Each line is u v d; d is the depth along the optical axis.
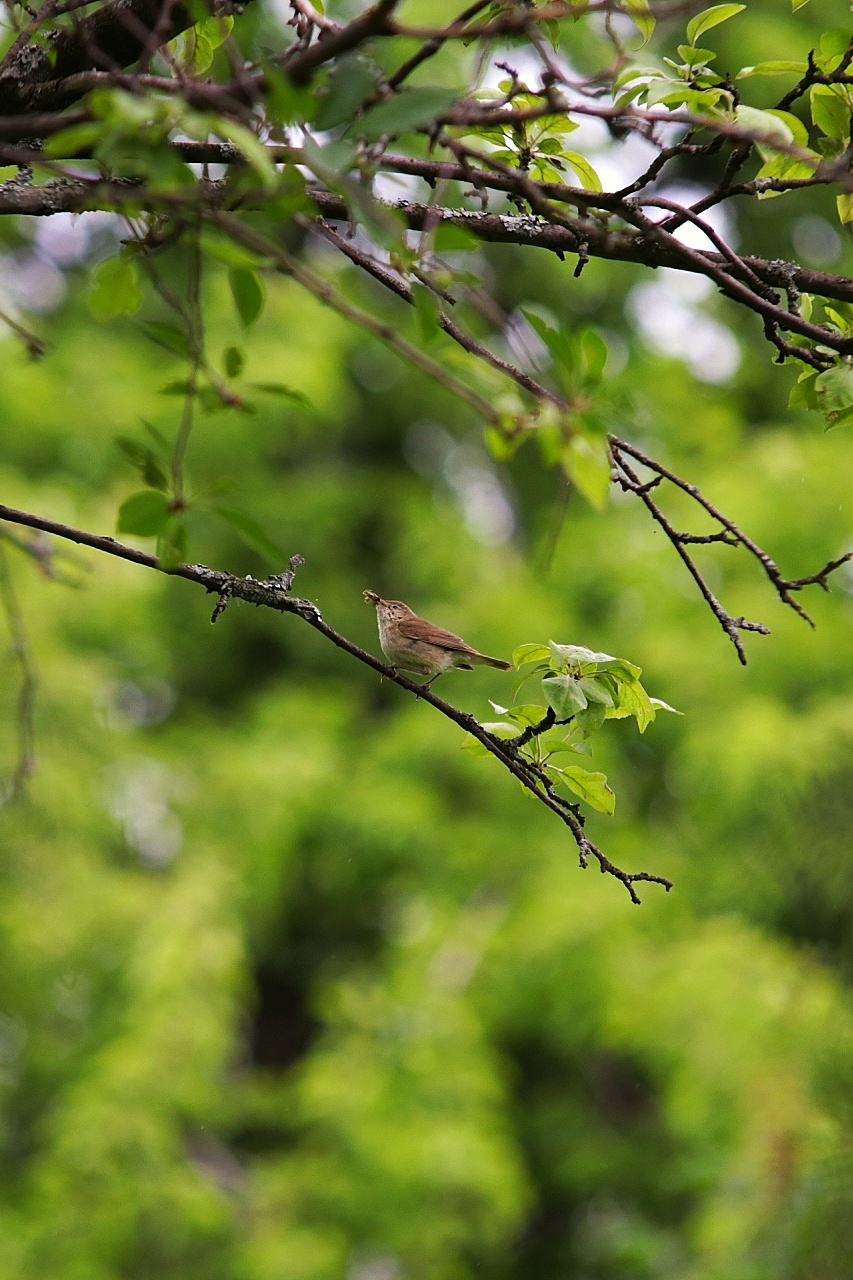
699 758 14.52
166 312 18.83
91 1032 15.49
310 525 19.70
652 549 16.41
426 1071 15.12
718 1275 11.30
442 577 18.58
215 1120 15.87
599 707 4.37
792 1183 10.01
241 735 18.55
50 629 14.80
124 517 2.97
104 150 2.81
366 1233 15.16
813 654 15.16
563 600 17.38
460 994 16.12
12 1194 15.02
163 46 3.62
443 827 17.34
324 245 20.81
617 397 3.06
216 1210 14.37
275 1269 14.02
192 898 15.34
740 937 13.45
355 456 22.39
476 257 20.48
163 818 16.69
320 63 2.99
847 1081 9.31
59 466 17.59
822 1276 8.89
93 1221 13.76
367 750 18.38
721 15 4.12
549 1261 18.86
